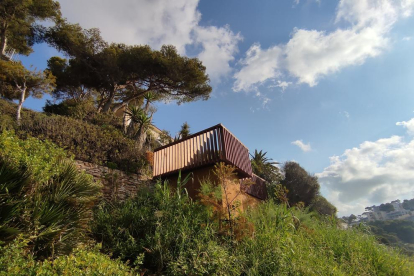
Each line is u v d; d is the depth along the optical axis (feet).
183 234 14.11
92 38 60.75
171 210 17.04
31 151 13.30
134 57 59.36
